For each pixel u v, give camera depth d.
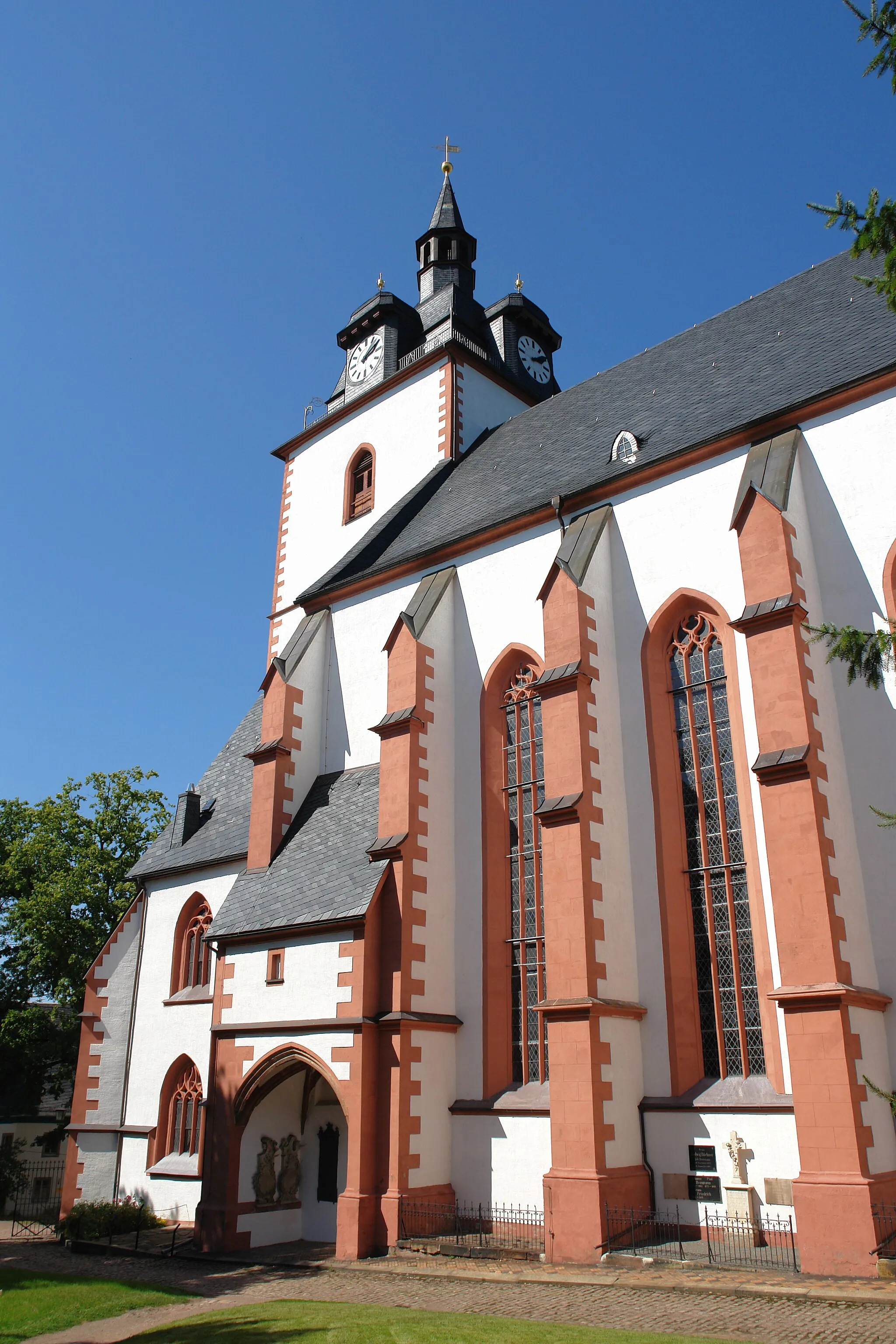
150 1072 28.91
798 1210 14.99
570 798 19.78
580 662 20.73
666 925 19.50
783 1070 17.48
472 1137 20.84
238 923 24.11
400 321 38.69
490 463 31.83
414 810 22.88
